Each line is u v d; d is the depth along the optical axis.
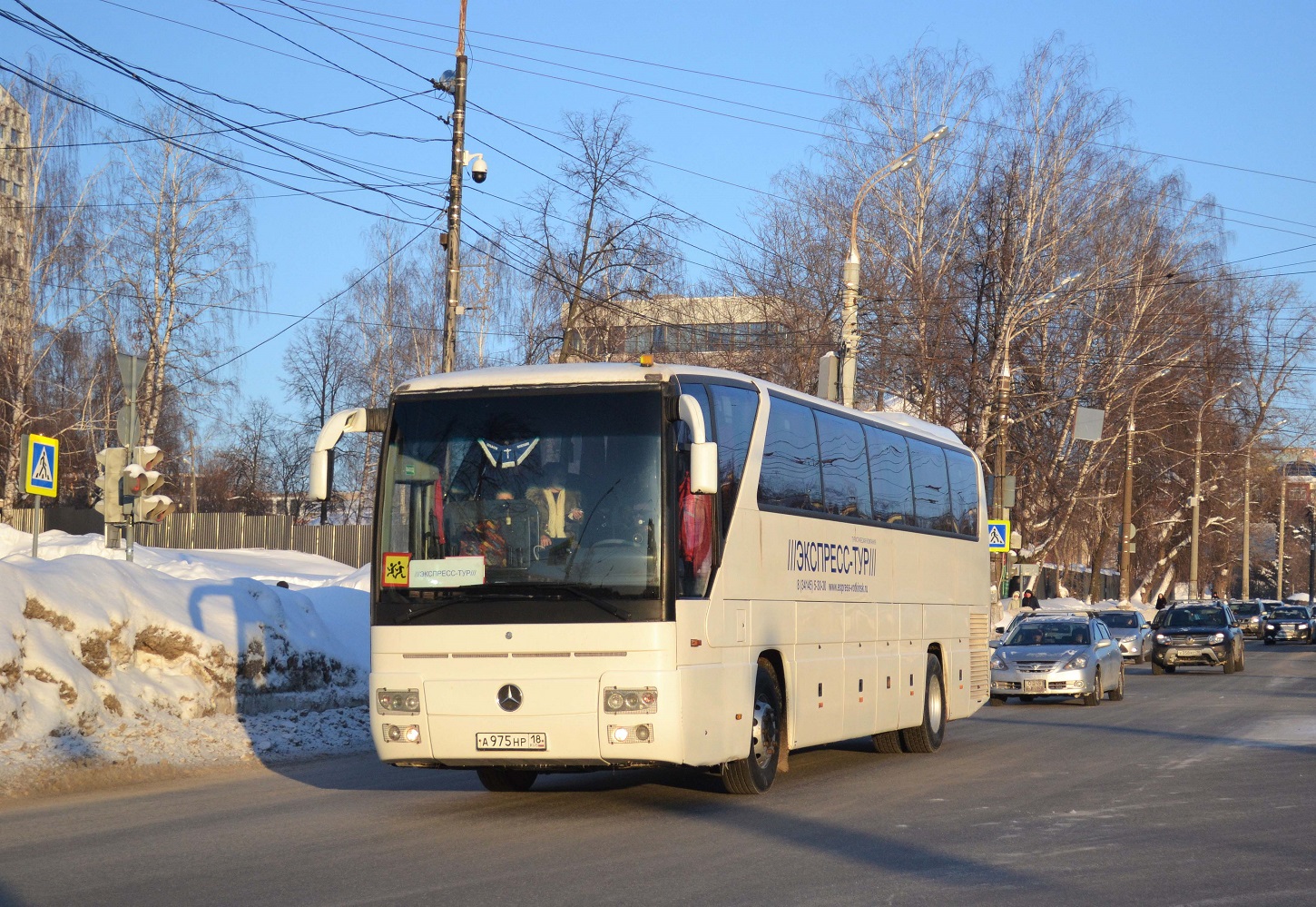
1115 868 8.65
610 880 8.25
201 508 82.06
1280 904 7.59
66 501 55.06
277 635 17.89
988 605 19.80
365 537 50.91
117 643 15.31
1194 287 48.91
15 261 42.28
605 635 10.30
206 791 12.62
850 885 8.09
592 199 42.97
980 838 9.81
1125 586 55.94
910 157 28.33
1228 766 14.41
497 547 10.56
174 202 45.53
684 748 10.39
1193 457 59.94
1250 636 65.88
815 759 15.88
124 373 19.44
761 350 45.41
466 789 12.79
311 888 8.04
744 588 11.72
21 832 10.20
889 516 15.88
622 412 10.68
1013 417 44.69
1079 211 43.97
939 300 43.00
